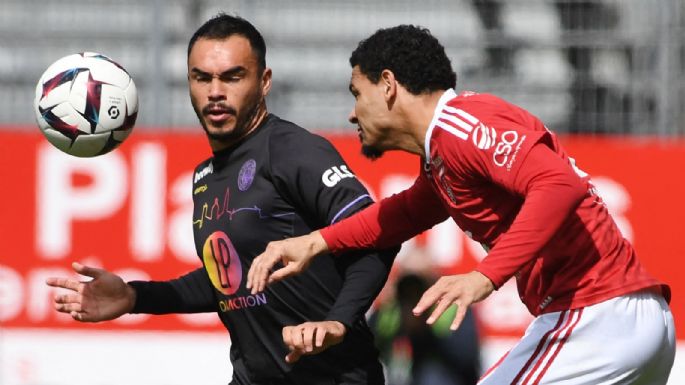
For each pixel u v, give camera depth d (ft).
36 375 103.65
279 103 112.27
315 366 50.03
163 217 103.50
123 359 103.14
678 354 99.60
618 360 44.73
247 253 50.01
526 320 99.30
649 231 100.78
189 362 102.58
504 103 45.16
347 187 48.80
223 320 52.42
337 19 113.60
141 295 53.06
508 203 45.24
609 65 109.19
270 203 49.55
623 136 108.17
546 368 44.98
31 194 104.32
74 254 103.91
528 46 109.60
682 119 106.32
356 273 48.42
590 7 110.01
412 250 83.51
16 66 113.70
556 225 40.96
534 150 42.16
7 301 104.12
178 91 112.37
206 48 50.01
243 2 113.19
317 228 50.19
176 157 103.50
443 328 78.23
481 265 40.78
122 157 103.86
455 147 44.47
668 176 100.94
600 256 45.34
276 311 49.80
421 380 78.23
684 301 100.01
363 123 47.83
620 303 45.09
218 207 50.80
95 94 54.65
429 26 113.39
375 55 46.75
